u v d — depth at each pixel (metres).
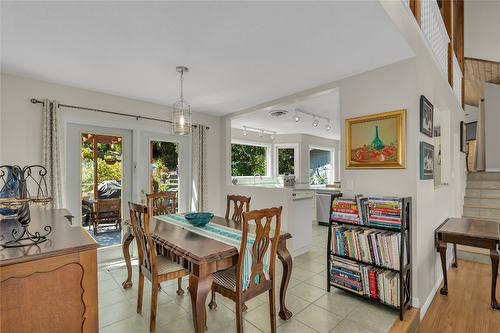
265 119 5.29
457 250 3.81
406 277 2.26
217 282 1.90
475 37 5.63
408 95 2.37
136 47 2.19
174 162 4.21
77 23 1.82
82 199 3.35
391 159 2.45
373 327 2.06
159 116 3.97
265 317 2.23
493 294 2.50
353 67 2.58
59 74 2.79
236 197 3.06
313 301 2.47
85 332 1.25
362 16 1.75
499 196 4.69
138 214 2.14
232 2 1.60
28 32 1.94
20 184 1.61
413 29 2.25
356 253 2.44
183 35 2.00
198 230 2.34
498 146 6.00
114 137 3.62
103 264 3.42
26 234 1.42
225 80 2.97
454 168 4.34
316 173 7.82
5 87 2.75
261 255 1.84
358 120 2.70
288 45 2.15
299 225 3.86
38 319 1.14
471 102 7.86
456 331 2.17
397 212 2.20
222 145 4.72
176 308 2.37
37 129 2.93
